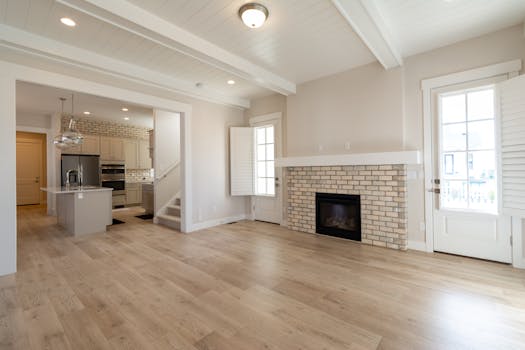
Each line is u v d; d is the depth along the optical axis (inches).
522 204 101.3
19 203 324.2
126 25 96.1
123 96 149.4
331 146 165.6
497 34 114.0
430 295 89.0
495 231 117.1
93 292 93.8
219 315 78.8
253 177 217.6
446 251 129.6
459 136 125.9
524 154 100.3
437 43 124.6
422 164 134.3
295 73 161.8
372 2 91.9
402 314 78.0
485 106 119.2
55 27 105.8
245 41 120.8
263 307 83.1
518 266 111.3
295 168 183.2
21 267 117.9
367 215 149.3
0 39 102.3
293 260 124.9
